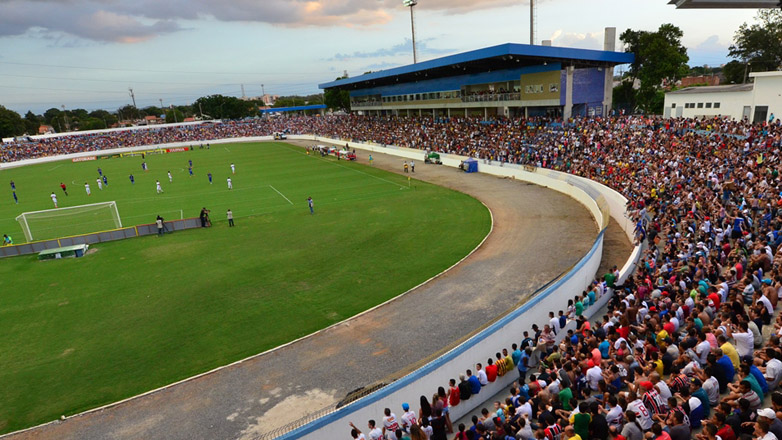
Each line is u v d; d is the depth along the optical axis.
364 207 40.97
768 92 45.00
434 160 62.75
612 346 12.72
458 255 27.61
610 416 9.45
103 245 33.94
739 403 8.22
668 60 63.34
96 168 79.81
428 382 13.25
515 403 10.88
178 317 21.59
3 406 15.81
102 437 14.07
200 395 15.74
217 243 32.88
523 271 24.38
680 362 11.05
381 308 21.16
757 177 26.50
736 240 19.38
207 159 84.25
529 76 63.81
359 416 12.05
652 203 28.86
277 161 76.50
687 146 36.62
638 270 19.08
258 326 20.25
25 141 116.56
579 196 38.28
